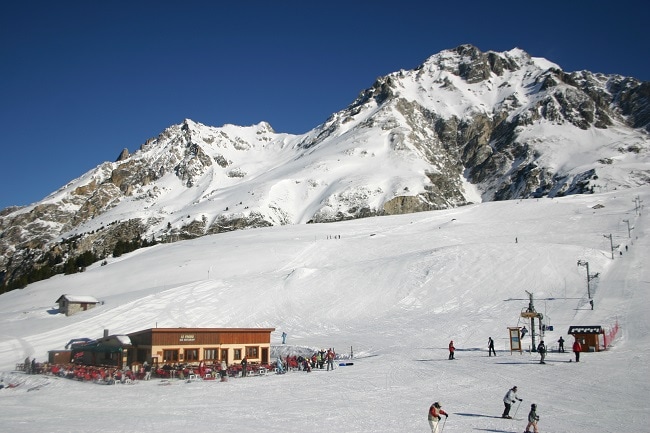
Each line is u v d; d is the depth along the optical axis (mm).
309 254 129500
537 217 158000
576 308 73875
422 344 64750
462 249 106312
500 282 90438
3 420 31578
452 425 29391
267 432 27969
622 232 123250
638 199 162250
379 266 103875
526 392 37281
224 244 154250
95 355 62062
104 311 90188
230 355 58406
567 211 161125
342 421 30406
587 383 39062
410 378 44281
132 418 31922
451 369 47469
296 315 86938
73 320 88562
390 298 90062
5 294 135000
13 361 66500
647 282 82188
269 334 61281
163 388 44562
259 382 45875
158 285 117312
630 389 36688
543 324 66250
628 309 69438
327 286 97688
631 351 50531
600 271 91688
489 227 144750
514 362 49156
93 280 129250
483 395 37219
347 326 79875
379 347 64938
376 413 32375
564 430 27703
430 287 91875
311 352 64000
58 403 38188
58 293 121688
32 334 80562
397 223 176625
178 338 55938
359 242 136000
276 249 135875
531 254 100562
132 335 58156
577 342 47938
